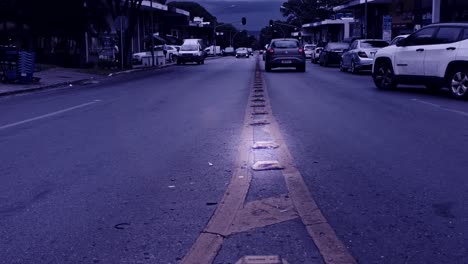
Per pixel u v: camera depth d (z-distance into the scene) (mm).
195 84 21609
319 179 6324
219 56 84125
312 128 9797
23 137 9438
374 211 5199
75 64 33875
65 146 8516
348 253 4215
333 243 4402
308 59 54250
